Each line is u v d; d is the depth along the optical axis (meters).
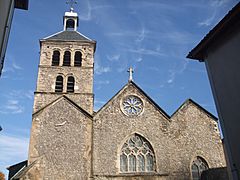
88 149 25.58
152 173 25.25
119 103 28.38
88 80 31.31
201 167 26.30
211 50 12.53
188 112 28.83
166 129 27.48
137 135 27.14
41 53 32.62
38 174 23.73
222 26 11.34
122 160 25.80
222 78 11.55
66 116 27.12
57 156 24.95
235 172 10.15
